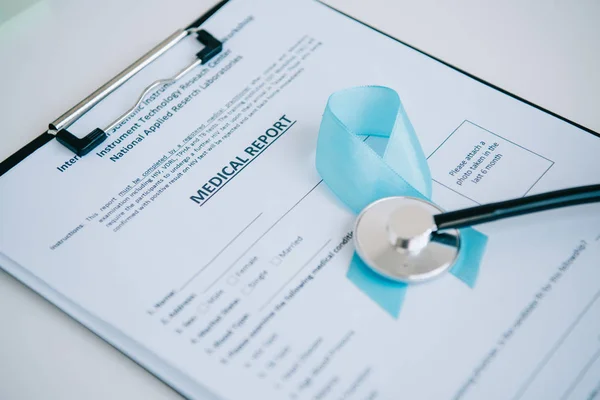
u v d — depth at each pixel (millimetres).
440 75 412
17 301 353
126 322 340
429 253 343
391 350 331
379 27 438
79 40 440
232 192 376
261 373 327
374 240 347
